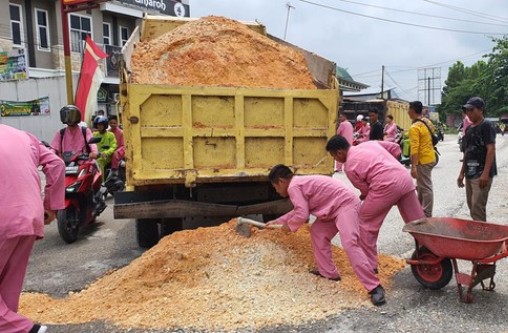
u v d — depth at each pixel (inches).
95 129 386.6
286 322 154.9
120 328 153.2
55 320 163.2
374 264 195.6
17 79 725.3
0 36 795.4
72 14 903.1
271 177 189.2
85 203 285.6
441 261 176.2
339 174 546.9
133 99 212.7
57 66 884.6
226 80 252.2
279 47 286.4
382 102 961.5
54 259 244.5
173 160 221.8
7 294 120.6
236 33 279.0
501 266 207.3
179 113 220.1
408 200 195.6
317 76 272.1
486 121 225.0
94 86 589.6
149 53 261.4
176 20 331.6
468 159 231.5
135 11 981.2
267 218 256.7
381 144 214.5
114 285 188.1
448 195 392.2
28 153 125.4
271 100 232.1
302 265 193.5
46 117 700.0
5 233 113.7
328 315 160.1
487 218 304.2
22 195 117.6
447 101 2635.3
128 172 216.8
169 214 231.5
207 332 149.4
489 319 155.8
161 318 158.2
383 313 161.8
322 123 240.7
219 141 226.8
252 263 191.6
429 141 268.4
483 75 1707.7
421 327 151.3
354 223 177.2
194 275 187.0
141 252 253.3
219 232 206.4
